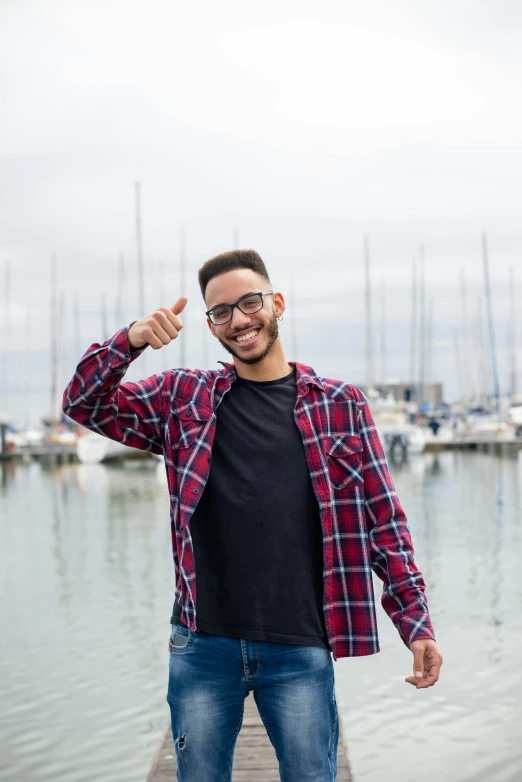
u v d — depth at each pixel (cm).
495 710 689
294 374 253
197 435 241
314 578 236
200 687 233
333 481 242
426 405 6291
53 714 709
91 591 1201
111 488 2945
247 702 580
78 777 595
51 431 5547
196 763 233
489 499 2283
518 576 1233
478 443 4506
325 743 234
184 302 236
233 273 244
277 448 238
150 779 454
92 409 238
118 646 905
